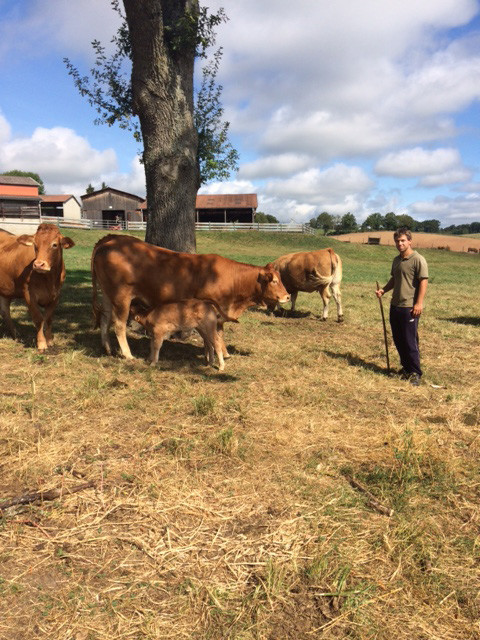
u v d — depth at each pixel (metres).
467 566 2.82
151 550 2.88
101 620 2.36
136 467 3.84
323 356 7.74
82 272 19.48
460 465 4.06
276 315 11.92
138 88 8.52
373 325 10.91
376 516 3.28
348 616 2.43
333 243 48.97
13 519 3.12
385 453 4.19
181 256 6.95
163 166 8.68
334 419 5.03
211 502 3.40
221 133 10.52
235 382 6.14
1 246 7.36
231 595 2.54
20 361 6.61
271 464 3.97
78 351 7.21
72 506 3.29
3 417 4.67
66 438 4.31
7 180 52.50
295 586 2.63
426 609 2.50
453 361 7.85
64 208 65.19
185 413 5.04
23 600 2.46
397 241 6.47
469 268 40.88
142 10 7.91
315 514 3.27
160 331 6.71
